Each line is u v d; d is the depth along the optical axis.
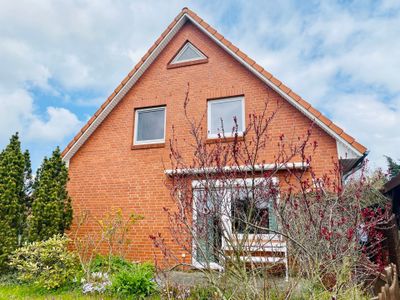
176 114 10.66
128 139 10.97
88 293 6.84
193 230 4.90
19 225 9.09
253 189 4.34
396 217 8.86
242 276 4.31
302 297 4.64
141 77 11.57
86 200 10.86
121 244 9.52
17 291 6.98
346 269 4.96
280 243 5.00
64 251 8.11
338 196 5.12
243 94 10.14
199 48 11.21
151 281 6.83
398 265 8.37
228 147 5.33
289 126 9.31
